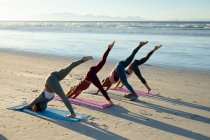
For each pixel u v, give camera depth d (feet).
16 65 68.95
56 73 32.19
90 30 269.23
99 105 36.27
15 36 185.78
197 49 109.40
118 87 46.96
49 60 79.66
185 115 34.73
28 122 30.07
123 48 111.65
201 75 61.31
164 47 116.67
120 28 315.37
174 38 163.84
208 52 100.17
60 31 252.62
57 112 33.04
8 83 48.14
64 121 30.71
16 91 42.83
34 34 208.74
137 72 43.45
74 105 36.60
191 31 236.63
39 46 119.55
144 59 43.68
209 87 50.34
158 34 200.44
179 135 28.32
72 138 26.55
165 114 34.81
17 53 95.04
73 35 194.59
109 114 33.86
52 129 28.50
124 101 39.65
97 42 138.21
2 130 27.86
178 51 103.35
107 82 41.27
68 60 80.18
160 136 27.89
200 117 34.14
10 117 31.35
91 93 43.04
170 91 46.62
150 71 65.16
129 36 180.86
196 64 75.10
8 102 36.83
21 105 34.86
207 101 41.27
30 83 48.55
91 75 36.88
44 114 32.30
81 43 133.28
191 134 28.68
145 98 41.73
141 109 36.40
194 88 49.34
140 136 27.68
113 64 74.38
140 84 51.03
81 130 28.50
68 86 47.75
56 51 101.50
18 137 26.40
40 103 32.76
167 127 30.40
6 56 86.94
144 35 190.39
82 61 32.81
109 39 156.87
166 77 58.65
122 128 29.55
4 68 63.82
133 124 30.89
